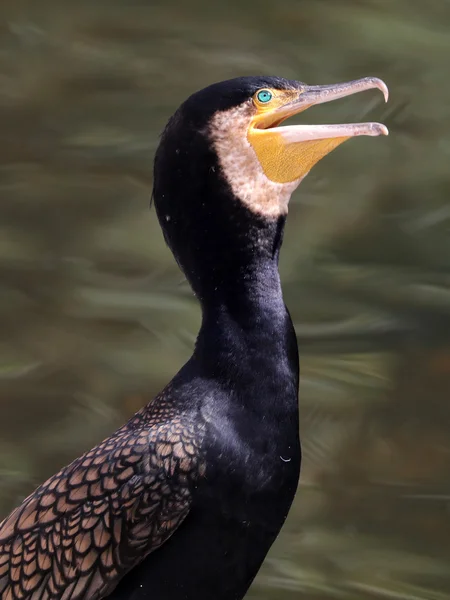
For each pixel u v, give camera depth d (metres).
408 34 16.80
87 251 14.30
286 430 7.38
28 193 15.02
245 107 7.58
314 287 13.88
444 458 12.00
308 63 16.47
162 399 7.57
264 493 7.30
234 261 7.42
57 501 7.45
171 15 17.56
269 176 7.53
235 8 17.62
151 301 13.64
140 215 14.67
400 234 14.40
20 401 12.63
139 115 16.05
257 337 7.39
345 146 15.28
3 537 7.55
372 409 12.50
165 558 7.36
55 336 13.34
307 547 11.16
